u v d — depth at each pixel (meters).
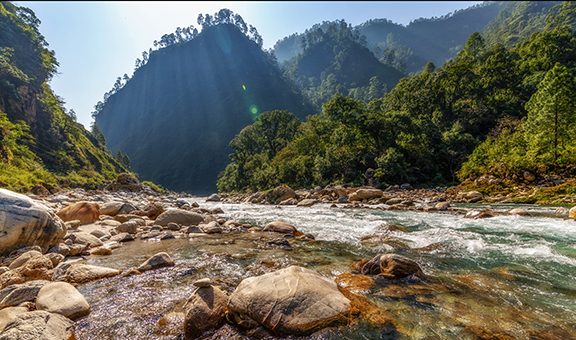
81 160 77.94
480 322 4.53
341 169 48.16
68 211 14.02
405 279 6.24
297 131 81.06
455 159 47.31
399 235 10.75
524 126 33.28
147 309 5.23
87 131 114.19
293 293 4.64
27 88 69.69
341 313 4.55
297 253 8.76
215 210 20.89
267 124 83.62
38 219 8.77
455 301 5.24
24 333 3.96
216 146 175.75
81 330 4.57
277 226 12.50
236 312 4.62
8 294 5.41
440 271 6.84
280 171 57.72
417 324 4.47
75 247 9.17
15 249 8.33
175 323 4.73
